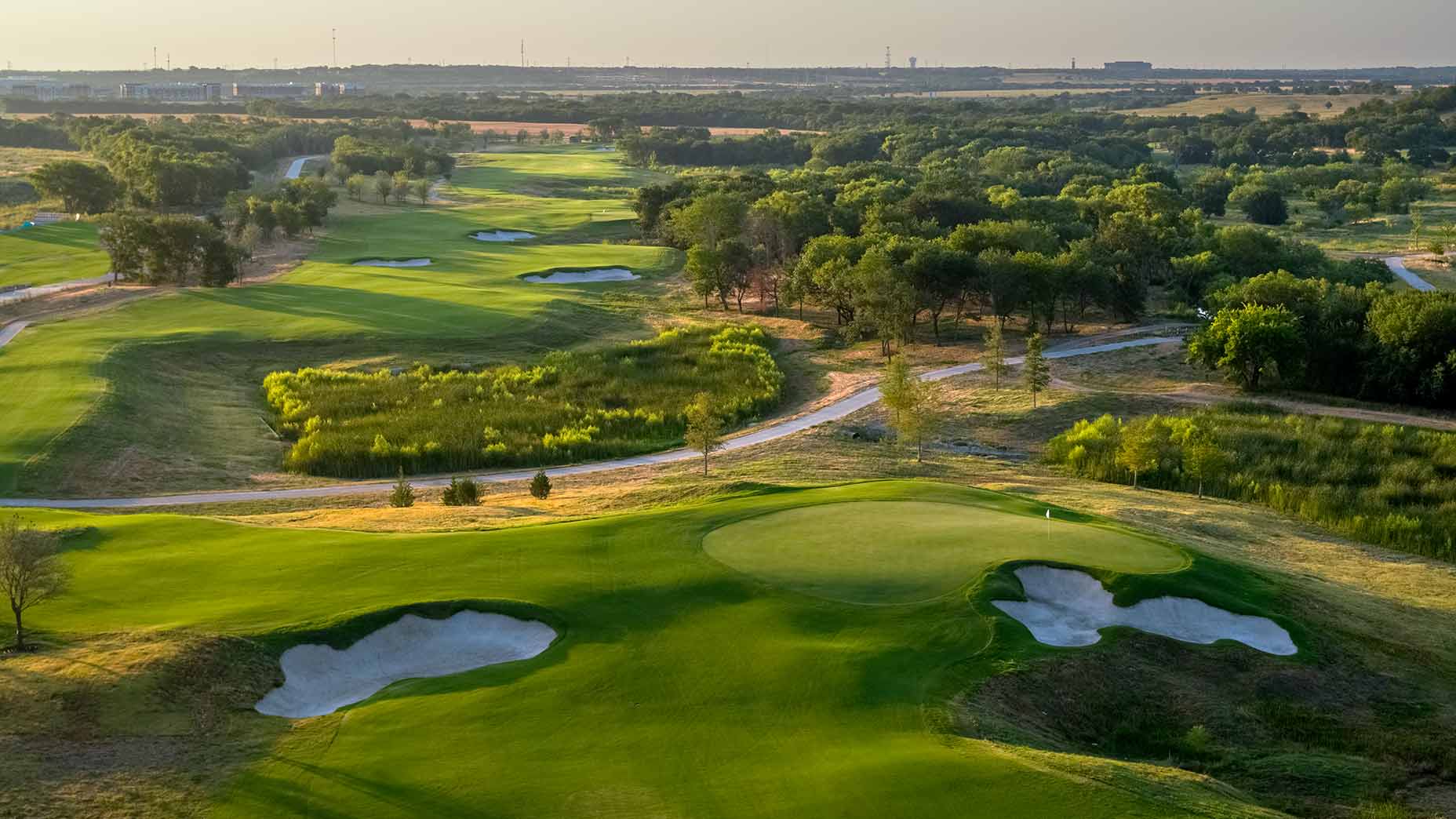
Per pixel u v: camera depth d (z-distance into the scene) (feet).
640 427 266.16
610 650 105.91
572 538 137.28
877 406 280.72
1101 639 117.19
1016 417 264.11
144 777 84.53
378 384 296.92
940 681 102.99
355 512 175.42
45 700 93.66
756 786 82.64
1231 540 171.12
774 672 101.96
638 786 82.69
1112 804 81.00
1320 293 320.91
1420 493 207.92
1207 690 112.88
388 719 93.66
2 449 222.69
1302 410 265.13
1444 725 111.24
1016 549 134.21
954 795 81.51
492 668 103.86
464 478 227.61
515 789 82.28
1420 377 272.92
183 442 246.68
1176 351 325.21
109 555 131.85
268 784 83.56
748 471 211.61
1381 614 136.87
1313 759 103.81
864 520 146.92
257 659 102.37
